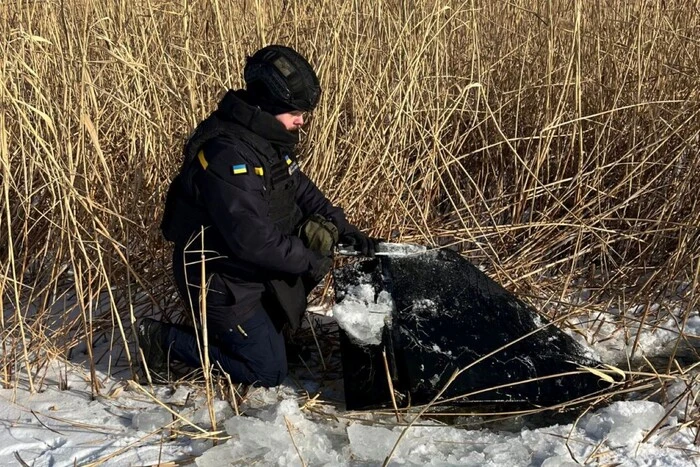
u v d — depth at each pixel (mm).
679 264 3227
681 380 2574
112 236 3027
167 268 3170
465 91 3840
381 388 2455
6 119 3318
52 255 3240
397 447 2256
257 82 2395
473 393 2355
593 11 4094
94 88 3244
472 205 3764
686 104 3607
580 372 2371
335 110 3438
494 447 2256
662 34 3873
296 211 2664
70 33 3213
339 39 3600
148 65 3299
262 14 3654
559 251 3619
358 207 3533
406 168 3598
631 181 3557
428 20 3723
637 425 2328
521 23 4332
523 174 3768
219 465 2176
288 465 2176
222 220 2342
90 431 2402
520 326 2699
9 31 3314
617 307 3270
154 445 2318
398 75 3621
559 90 3846
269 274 2506
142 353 2613
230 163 2346
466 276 2834
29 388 2660
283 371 2615
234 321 2521
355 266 2908
